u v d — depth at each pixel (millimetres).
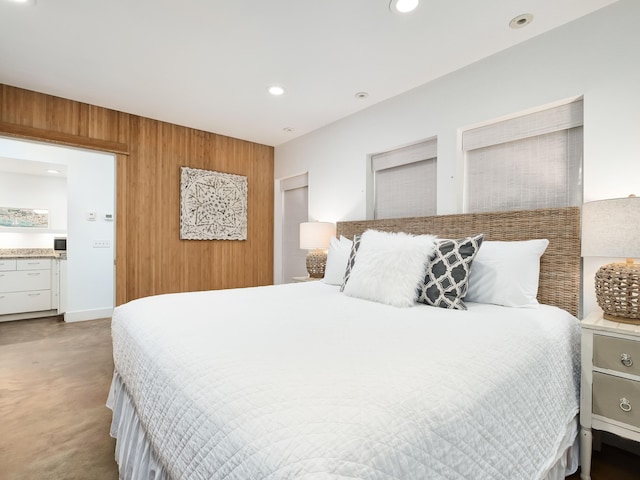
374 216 3332
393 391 780
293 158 4270
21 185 5008
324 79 2713
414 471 646
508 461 904
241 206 4277
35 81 2775
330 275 2709
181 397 873
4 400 2139
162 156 3684
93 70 2588
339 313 1592
